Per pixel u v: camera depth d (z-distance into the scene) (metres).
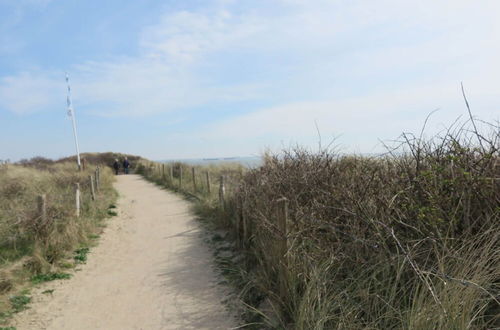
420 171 3.71
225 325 3.82
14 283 4.91
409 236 3.47
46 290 4.96
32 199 9.04
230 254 6.34
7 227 6.66
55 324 4.02
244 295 4.47
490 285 2.65
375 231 3.59
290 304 3.63
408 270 3.16
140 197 14.41
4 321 4.03
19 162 26.05
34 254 5.75
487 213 3.10
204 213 9.74
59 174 14.97
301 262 3.79
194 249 6.88
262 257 5.04
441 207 3.36
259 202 5.78
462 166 3.43
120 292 4.92
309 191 5.02
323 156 5.98
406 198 3.64
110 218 9.88
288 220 4.22
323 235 4.10
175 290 4.91
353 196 3.99
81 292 4.93
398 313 2.79
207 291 4.80
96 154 38.84
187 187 15.39
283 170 6.22
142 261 6.31
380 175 4.19
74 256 6.43
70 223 7.18
